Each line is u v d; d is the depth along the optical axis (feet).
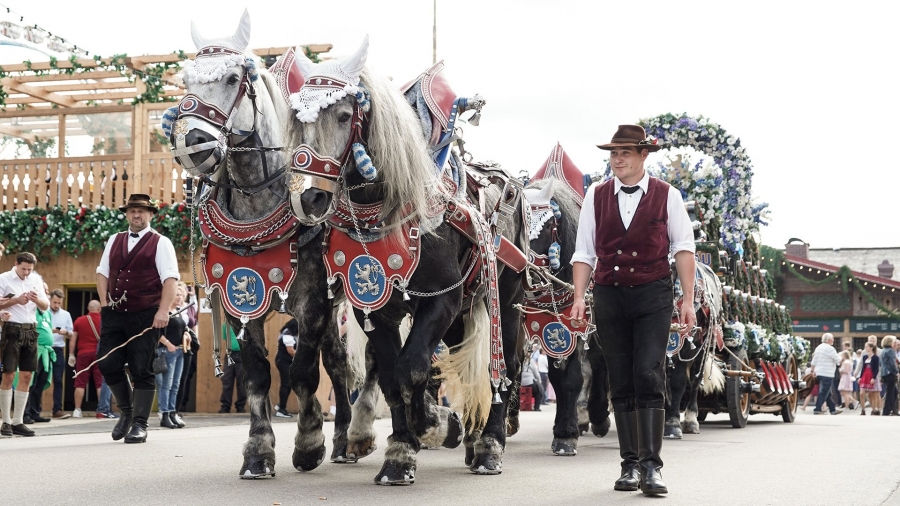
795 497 17.97
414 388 18.25
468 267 20.04
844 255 157.48
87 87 59.62
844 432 37.50
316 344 19.76
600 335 18.58
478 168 23.67
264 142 19.69
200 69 19.01
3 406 31.14
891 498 18.22
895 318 122.31
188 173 18.98
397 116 18.47
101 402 44.80
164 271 28.27
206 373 49.16
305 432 20.49
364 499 16.80
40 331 39.96
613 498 17.53
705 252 41.01
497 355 19.85
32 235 51.19
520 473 21.56
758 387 41.57
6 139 55.47
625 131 18.19
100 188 51.70
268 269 19.11
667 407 34.32
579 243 18.79
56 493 17.43
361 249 18.62
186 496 17.07
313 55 51.31
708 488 19.07
